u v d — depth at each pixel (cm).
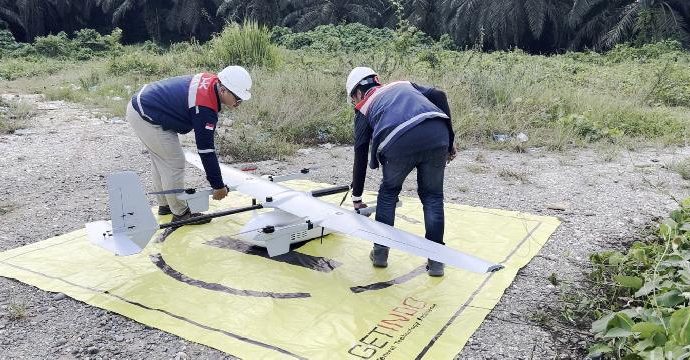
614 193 632
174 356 332
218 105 451
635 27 2250
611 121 952
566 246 489
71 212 559
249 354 330
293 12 3047
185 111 464
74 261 444
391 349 334
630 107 1036
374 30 2345
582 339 352
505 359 332
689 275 348
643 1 2234
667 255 390
